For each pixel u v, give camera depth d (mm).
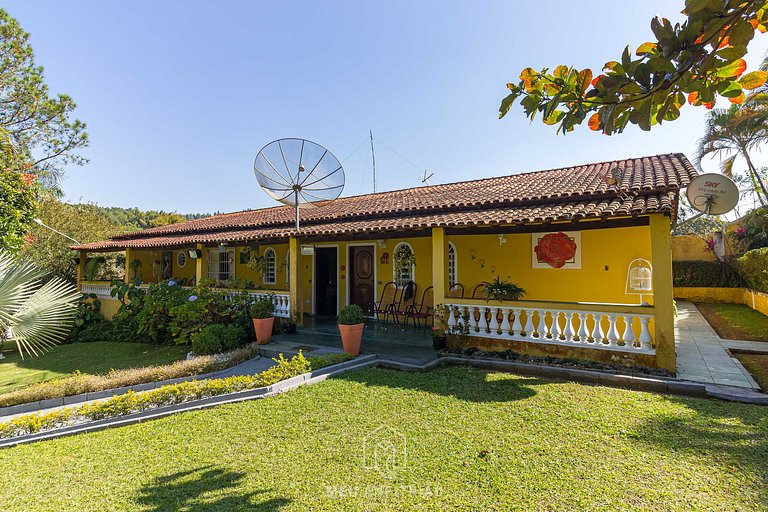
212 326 9266
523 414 4715
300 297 10570
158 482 3562
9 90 16719
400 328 10453
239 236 11453
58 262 17188
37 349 11375
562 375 6164
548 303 6949
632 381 5656
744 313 12648
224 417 5066
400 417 4785
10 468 4008
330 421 4762
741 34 1704
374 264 12125
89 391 6621
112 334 12578
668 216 5996
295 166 10305
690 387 5285
